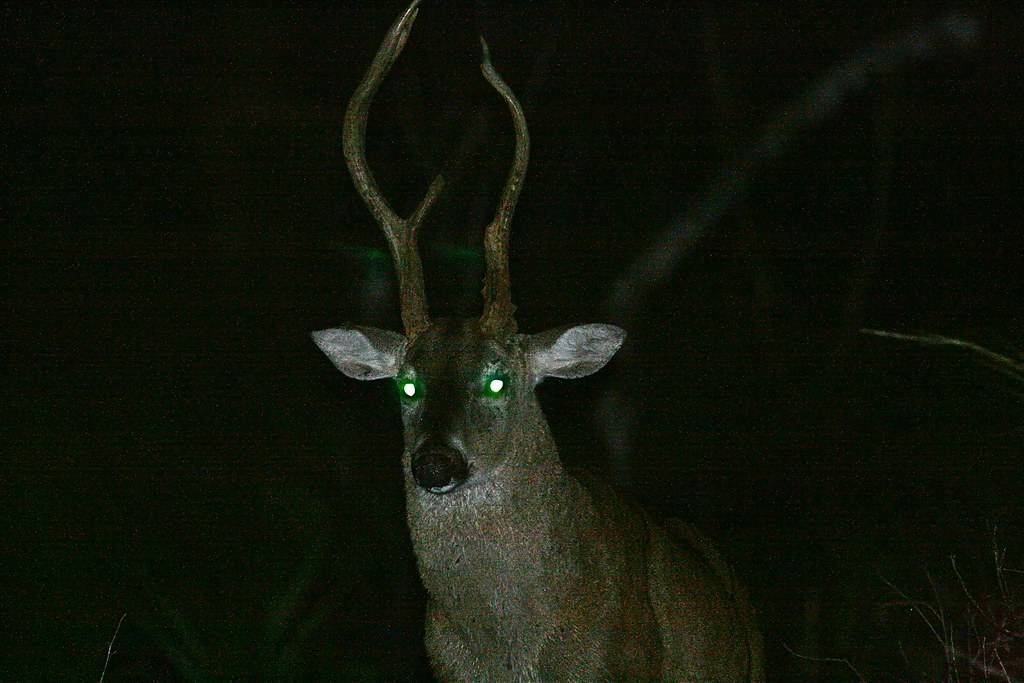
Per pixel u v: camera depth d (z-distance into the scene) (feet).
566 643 24.11
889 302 59.62
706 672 26.81
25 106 59.82
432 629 25.27
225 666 35.09
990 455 43.55
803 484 46.34
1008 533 37.14
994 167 64.85
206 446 46.65
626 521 26.27
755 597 39.78
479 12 58.23
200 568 39.96
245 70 60.90
